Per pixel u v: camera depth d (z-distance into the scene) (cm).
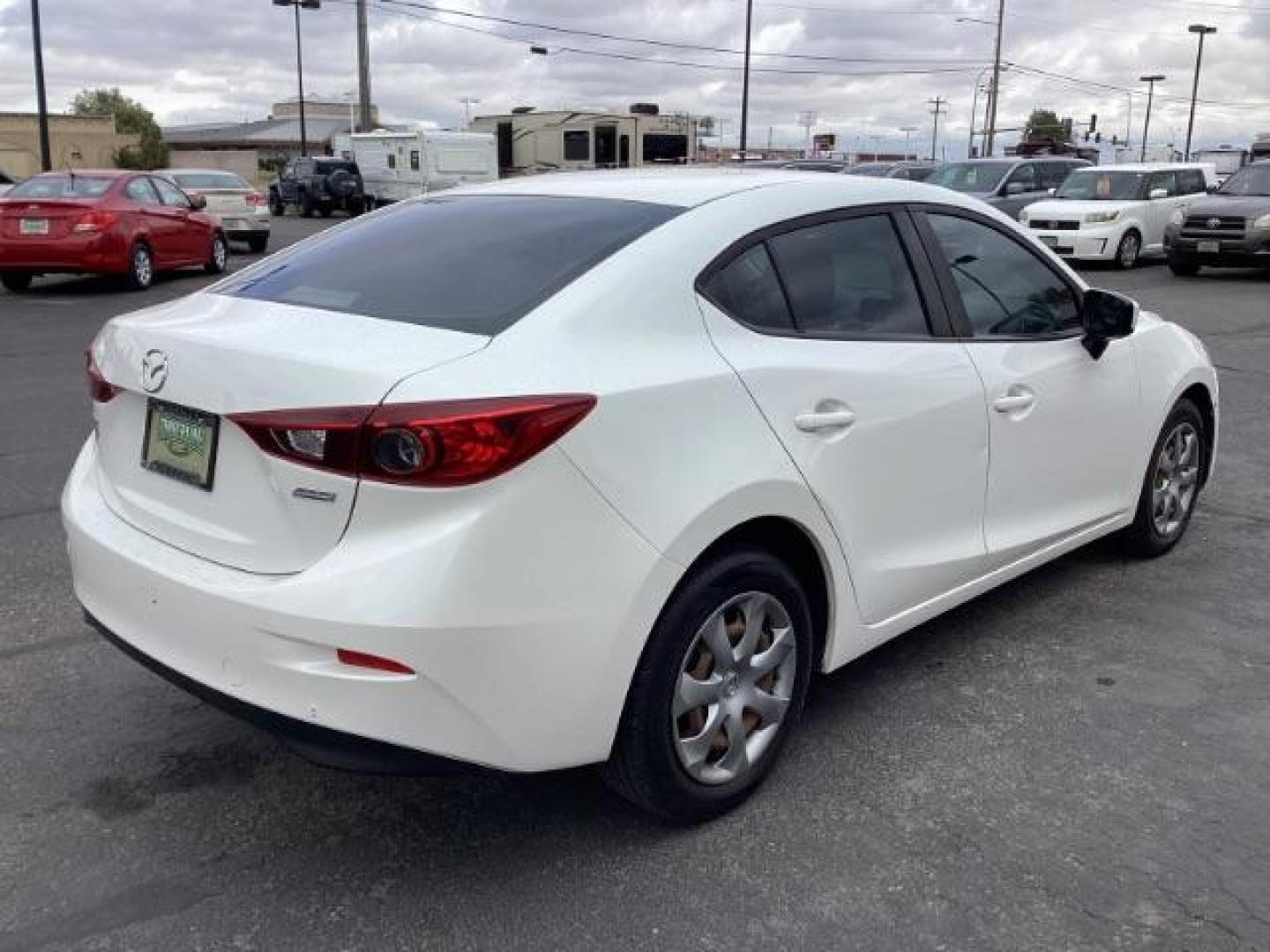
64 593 464
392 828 310
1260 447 721
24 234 1418
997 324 388
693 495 274
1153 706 376
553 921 272
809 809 317
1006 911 276
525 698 256
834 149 5281
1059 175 2152
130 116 8538
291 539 259
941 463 354
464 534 244
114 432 310
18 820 310
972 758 344
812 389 310
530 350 263
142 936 266
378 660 244
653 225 307
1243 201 1716
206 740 353
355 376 250
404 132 3672
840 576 325
